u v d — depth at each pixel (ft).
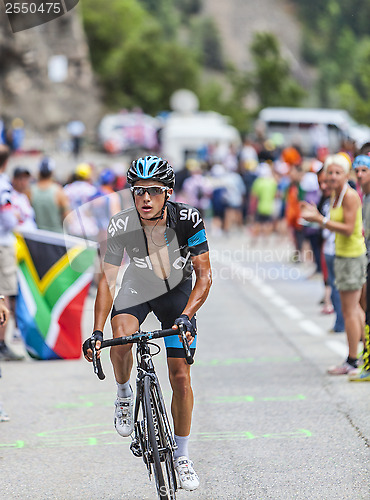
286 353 80.07
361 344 81.66
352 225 66.90
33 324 78.33
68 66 481.46
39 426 57.41
